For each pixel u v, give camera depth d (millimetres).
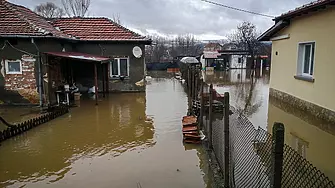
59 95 12344
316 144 6277
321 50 8039
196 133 7066
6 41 11148
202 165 5641
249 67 37875
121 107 11609
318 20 8203
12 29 11094
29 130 8258
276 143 2348
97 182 4996
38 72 11336
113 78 15578
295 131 7305
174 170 5426
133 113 10484
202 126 7516
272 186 2414
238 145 4523
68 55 11812
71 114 10336
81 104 12266
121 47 15359
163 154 6258
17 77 11430
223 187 4359
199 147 6680
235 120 4973
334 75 7309
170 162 5812
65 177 5215
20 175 5332
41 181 5078
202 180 5000
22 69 11367
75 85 14820
